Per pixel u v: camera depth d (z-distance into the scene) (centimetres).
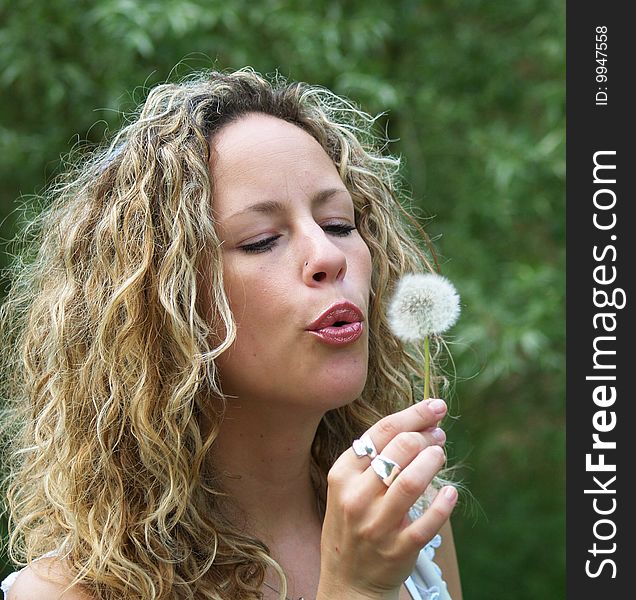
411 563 154
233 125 184
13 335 249
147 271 183
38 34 467
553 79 563
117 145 214
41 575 178
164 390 182
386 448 152
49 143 483
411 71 566
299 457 190
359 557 155
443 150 568
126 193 189
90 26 474
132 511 182
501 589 546
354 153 220
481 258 532
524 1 554
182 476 179
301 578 190
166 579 176
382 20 521
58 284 205
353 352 172
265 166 176
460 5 571
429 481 148
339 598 158
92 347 189
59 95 457
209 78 200
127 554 180
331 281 171
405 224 248
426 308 167
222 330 176
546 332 506
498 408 624
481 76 568
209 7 470
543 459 635
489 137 530
